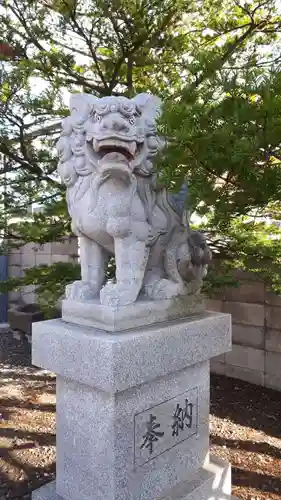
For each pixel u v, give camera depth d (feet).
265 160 4.51
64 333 5.78
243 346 13.48
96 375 5.33
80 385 5.93
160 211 6.45
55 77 11.94
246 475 8.27
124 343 5.25
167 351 5.89
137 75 13.53
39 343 6.22
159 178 5.23
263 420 10.82
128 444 5.67
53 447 9.39
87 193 6.07
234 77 4.35
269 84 4.11
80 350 5.54
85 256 6.57
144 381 5.56
